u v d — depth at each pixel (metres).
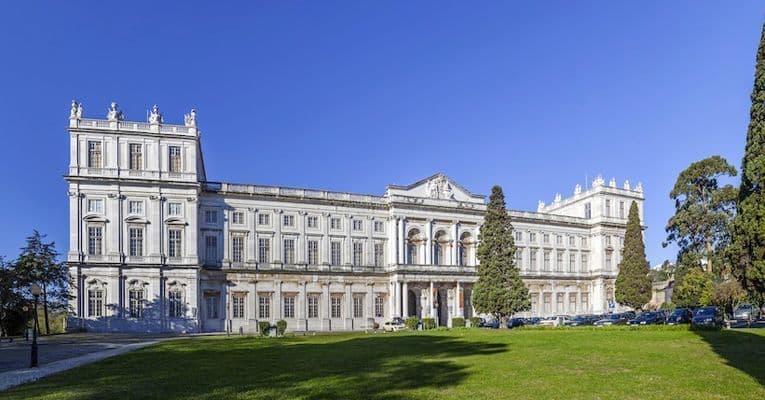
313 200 105.06
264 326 78.25
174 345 53.56
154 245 89.31
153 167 90.31
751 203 51.53
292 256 103.00
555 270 132.38
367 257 109.50
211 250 96.75
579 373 27.59
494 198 87.75
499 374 27.75
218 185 98.31
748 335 45.41
